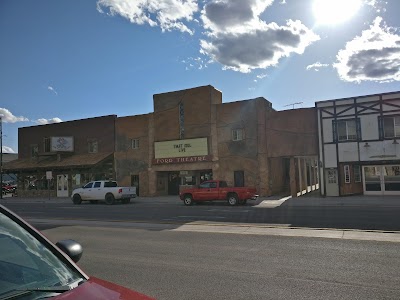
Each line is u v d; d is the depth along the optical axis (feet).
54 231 42.52
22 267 8.83
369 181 91.50
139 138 115.44
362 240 32.01
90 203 99.14
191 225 44.29
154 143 111.65
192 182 109.91
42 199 123.34
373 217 48.78
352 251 27.91
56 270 9.13
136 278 22.39
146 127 114.11
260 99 97.25
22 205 96.17
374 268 23.18
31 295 7.91
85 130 127.54
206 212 61.11
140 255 28.71
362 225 41.50
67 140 128.47
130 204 90.07
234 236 35.76
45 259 9.33
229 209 66.39
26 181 140.15
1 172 138.51
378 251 27.76
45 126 138.00
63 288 8.34
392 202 71.61
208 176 107.86
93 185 95.66
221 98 109.60
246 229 39.93
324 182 89.92
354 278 21.22
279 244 31.27
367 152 86.12
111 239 36.22
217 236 36.04
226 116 101.24
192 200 80.43
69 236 38.75
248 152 97.86
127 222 49.19
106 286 8.99
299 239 33.27
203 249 30.22
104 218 55.62
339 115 89.10
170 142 108.68
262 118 96.99
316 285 20.12
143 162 113.91
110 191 92.27
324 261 25.14
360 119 87.10
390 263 24.29
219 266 24.67
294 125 94.17
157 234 38.32
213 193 78.02
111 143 121.19
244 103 99.09
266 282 20.90
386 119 84.89
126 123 118.52
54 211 71.72
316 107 91.61
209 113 103.09
